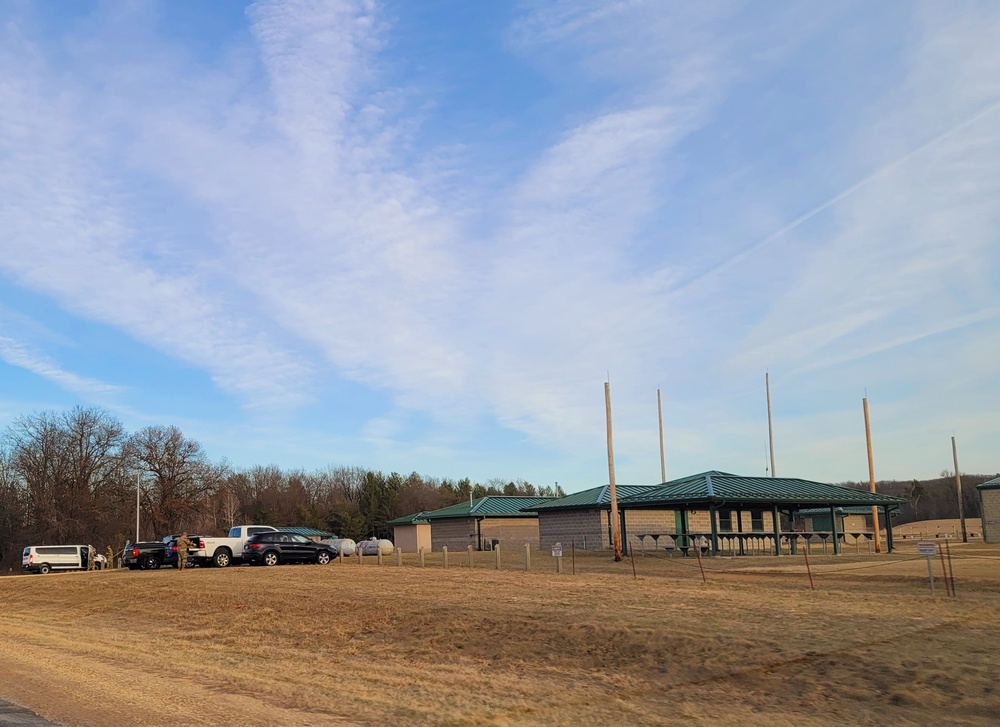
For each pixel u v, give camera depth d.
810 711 11.01
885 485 134.62
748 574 26.86
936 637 13.91
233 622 22.19
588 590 22.14
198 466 81.31
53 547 51.75
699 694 12.13
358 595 23.81
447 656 16.25
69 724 10.73
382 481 111.81
